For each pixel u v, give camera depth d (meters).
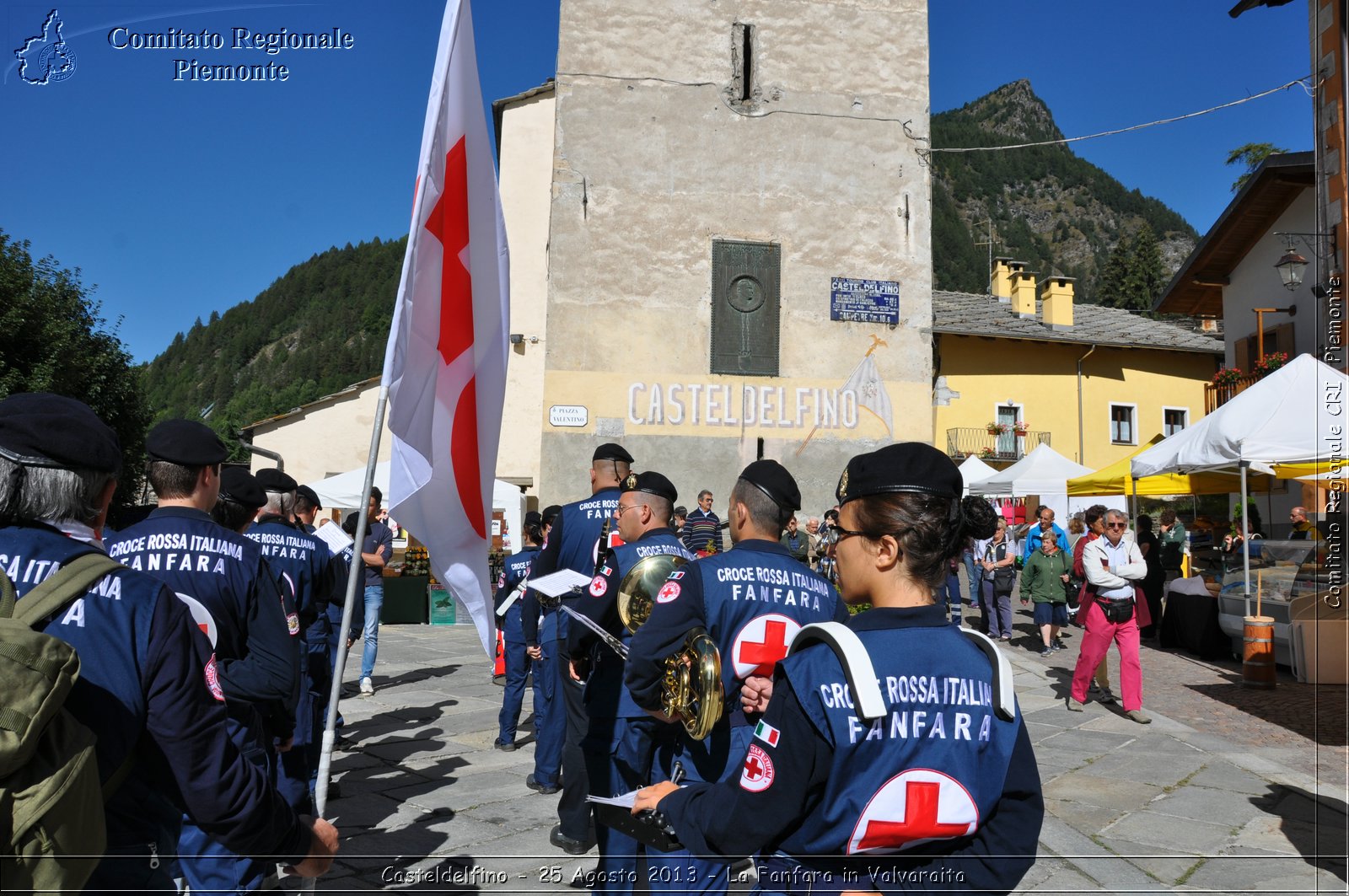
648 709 2.80
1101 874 4.52
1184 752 6.89
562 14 16.31
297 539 4.61
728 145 16.48
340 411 29.06
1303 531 12.66
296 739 4.84
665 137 16.36
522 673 6.92
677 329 16.14
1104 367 32.22
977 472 21.09
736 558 2.95
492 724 7.79
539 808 5.43
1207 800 5.73
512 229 23.08
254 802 1.91
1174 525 14.77
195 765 1.84
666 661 2.66
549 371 15.80
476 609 3.45
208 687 1.91
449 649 12.48
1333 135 5.83
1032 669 10.71
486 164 3.53
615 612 3.53
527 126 23.14
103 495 2.03
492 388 3.54
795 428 16.22
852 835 1.57
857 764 1.57
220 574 2.91
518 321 23.12
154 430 3.00
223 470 4.14
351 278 176.25
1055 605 12.06
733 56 16.59
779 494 3.05
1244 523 10.37
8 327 20.56
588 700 3.49
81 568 1.85
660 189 16.28
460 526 3.42
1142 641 13.36
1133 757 6.77
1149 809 5.57
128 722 1.78
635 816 1.96
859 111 16.88
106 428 2.06
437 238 3.35
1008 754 1.63
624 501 3.81
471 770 6.30
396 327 3.16
